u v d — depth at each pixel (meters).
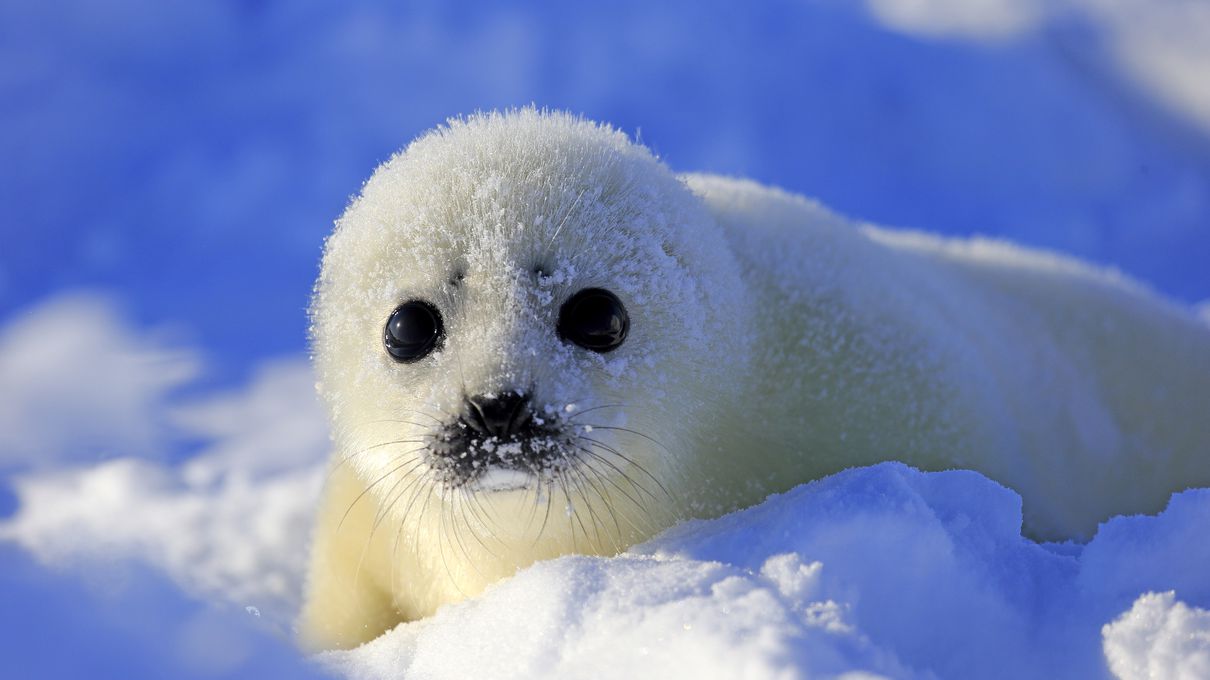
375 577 9.48
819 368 8.84
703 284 8.05
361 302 7.76
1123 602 5.55
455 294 7.37
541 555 7.90
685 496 8.12
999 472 9.09
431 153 8.11
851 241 10.14
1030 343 11.20
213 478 14.15
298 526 12.84
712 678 4.84
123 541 6.66
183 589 5.44
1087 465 10.70
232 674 4.85
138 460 14.33
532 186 7.59
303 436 15.57
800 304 9.08
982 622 5.73
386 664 6.17
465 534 7.96
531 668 5.35
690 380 7.90
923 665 5.59
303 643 9.48
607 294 7.42
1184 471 11.12
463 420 7.02
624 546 7.84
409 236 7.61
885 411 8.84
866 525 5.80
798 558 5.64
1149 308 11.94
